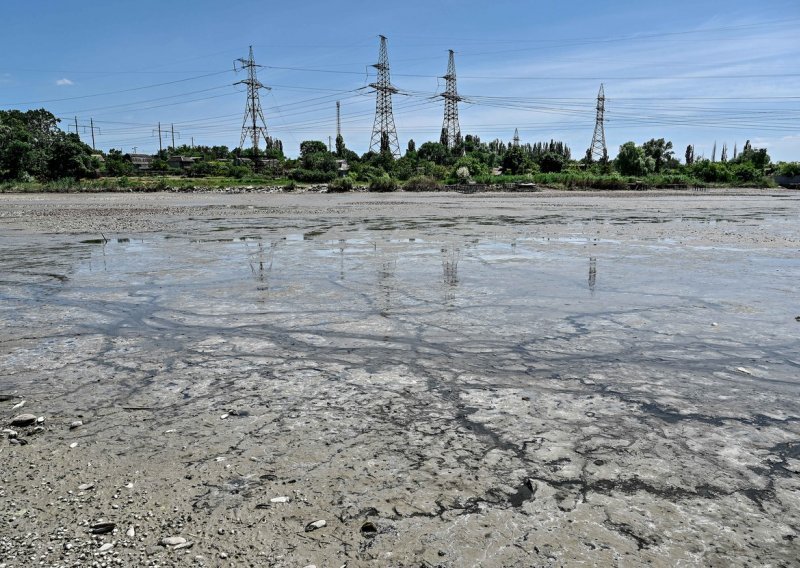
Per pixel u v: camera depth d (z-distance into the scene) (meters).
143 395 3.13
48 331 4.45
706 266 7.49
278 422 2.77
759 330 4.33
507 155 76.31
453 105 81.19
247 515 2.00
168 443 2.55
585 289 5.96
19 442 2.57
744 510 2.02
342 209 22.17
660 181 57.91
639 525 1.93
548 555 1.77
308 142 111.12
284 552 1.80
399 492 2.14
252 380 3.35
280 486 2.19
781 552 1.79
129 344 4.10
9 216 18.91
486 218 16.88
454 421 2.76
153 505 2.07
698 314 4.85
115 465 2.36
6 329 4.52
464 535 1.88
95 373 3.49
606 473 2.27
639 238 11.04
